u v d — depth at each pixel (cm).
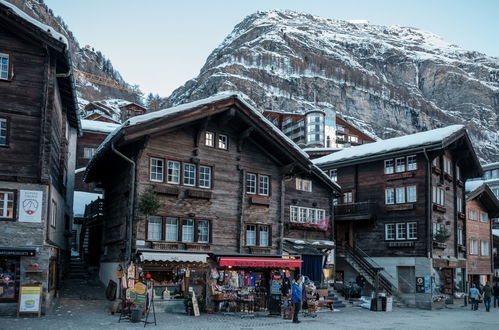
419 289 3058
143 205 1992
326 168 3772
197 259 2105
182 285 2105
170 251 2070
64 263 2634
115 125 4672
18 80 1802
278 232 2541
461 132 3347
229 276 2273
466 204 3894
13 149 1762
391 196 3391
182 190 2186
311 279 2689
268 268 2444
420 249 3158
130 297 1706
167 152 2167
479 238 4034
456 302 3378
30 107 1806
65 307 1903
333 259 3119
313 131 13038
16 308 1692
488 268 4112
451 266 3362
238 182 2406
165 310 2025
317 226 3030
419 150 3177
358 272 3186
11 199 1739
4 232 1702
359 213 3462
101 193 4194
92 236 3002
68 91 2250
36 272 1717
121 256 2134
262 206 2491
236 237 2353
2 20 1769
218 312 2092
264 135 2389
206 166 2309
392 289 3250
